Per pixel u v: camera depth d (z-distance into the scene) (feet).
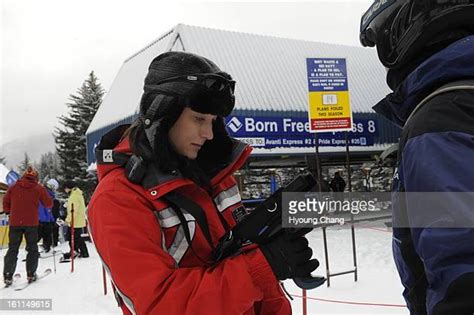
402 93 3.21
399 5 3.26
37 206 23.93
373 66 52.26
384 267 21.38
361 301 15.43
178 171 4.05
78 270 27.48
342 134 43.83
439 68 2.83
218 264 3.70
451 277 2.37
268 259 3.48
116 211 3.76
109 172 4.23
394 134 47.75
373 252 25.91
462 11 2.96
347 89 18.04
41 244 42.68
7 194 23.80
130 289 3.50
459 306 2.31
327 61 17.80
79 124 114.42
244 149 4.78
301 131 40.96
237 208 4.82
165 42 43.06
